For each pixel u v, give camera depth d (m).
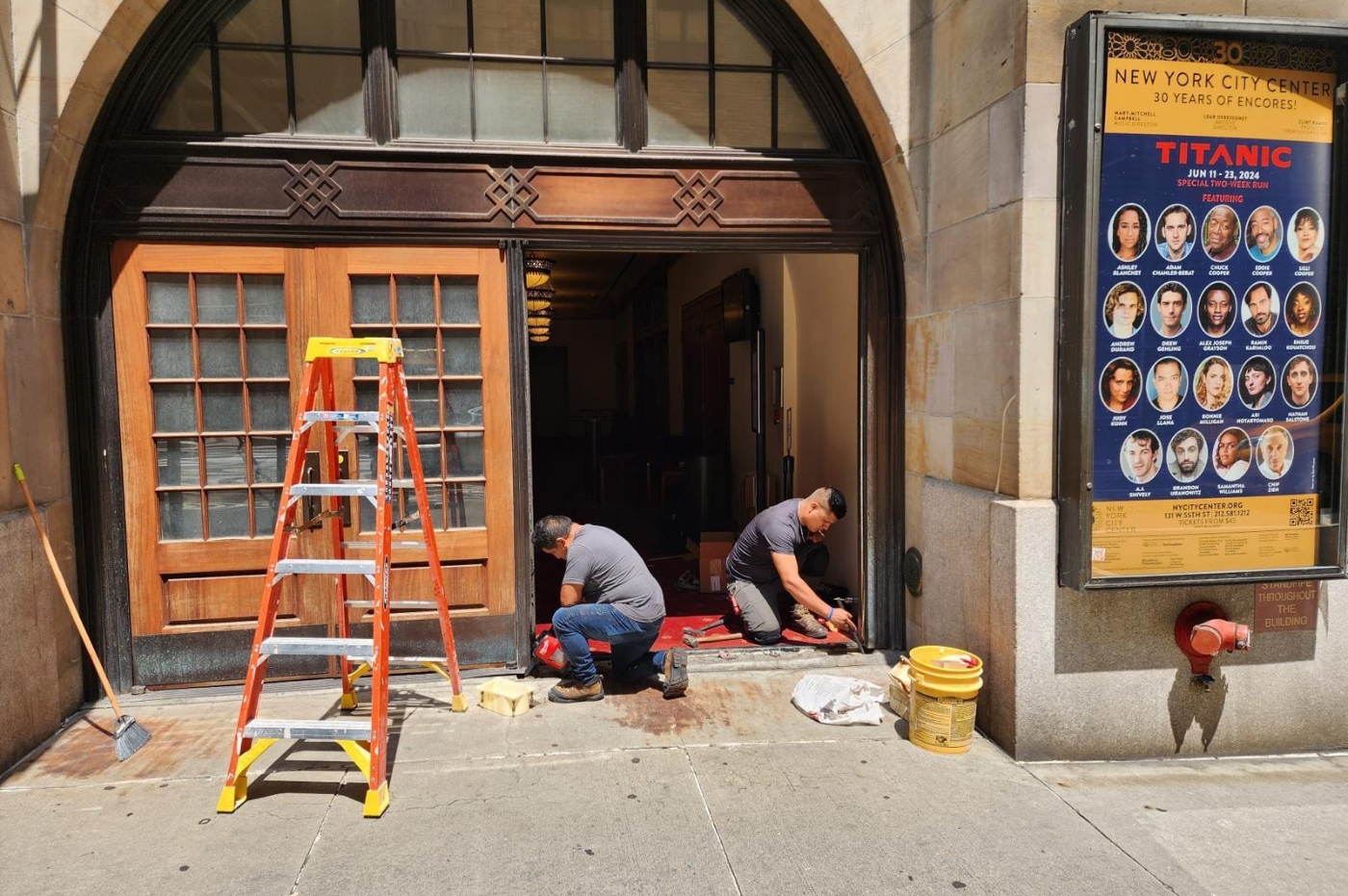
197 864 2.37
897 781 2.87
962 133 3.36
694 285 8.61
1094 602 3.01
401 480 3.70
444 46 3.63
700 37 3.80
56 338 3.33
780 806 2.70
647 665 3.72
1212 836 2.56
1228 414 2.96
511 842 2.48
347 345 2.89
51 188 3.21
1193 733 3.11
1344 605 3.17
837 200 3.86
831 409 5.07
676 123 3.81
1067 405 2.92
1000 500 3.06
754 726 3.30
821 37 3.67
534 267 4.52
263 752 2.89
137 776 2.89
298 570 2.76
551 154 3.63
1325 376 3.00
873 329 3.95
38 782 2.85
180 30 3.40
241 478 3.61
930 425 3.70
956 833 2.55
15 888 2.26
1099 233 2.84
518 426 3.73
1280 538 3.02
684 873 2.34
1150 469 2.93
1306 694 3.17
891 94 3.63
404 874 2.33
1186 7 2.97
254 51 3.50
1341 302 2.98
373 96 3.54
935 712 3.05
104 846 2.46
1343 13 3.01
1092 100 2.78
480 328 3.68
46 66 3.12
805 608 4.38
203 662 3.61
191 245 3.48
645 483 9.41
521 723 3.31
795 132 3.89
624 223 3.71
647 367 12.66
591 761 3.00
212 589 3.61
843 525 4.95
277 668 3.66
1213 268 2.91
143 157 3.39
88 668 3.49
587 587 3.61
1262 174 2.91
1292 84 2.91
